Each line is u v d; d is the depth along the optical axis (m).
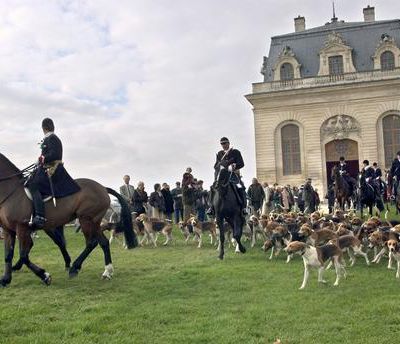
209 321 8.88
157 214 25.78
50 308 9.77
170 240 21.08
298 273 13.02
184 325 8.67
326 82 50.62
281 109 51.28
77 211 12.32
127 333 8.32
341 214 19.20
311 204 31.02
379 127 48.69
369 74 49.62
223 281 12.09
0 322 8.88
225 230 18.67
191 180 24.81
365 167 26.22
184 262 15.13
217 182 15.84
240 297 10.50
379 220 16.09
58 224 12.23
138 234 19.91
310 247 11.50
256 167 51.88
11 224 11.78
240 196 16.28
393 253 12.30
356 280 12.09
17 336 8.20
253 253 16.88
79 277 12.73
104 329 8.48
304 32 54.09
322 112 50.12
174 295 10.77
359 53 51.38
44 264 14.81
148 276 12.80
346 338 7.95
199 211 26.56
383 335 8.04
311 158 50.25
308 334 8.15
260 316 9.12
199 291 11.12
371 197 24.69
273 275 12.77
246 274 12.90
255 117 52.03
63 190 12.08
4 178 11.91
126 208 13.55
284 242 15.77
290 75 52.81
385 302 9.81
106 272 12.56
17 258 16.00
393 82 48.03
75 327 8.54
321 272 11.59
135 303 10.15
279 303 9.97
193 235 22.41
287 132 51.34
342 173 26.70
